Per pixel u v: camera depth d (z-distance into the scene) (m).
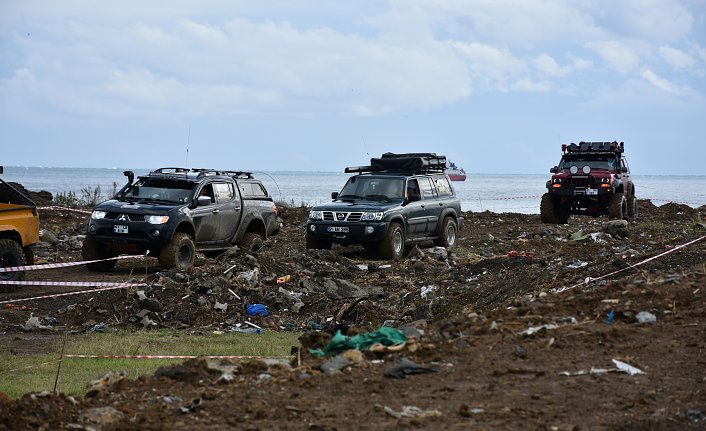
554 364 13.47
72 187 178.12
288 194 153.50
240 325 24.62
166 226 30.52
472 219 57.38
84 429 10.94
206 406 11.77
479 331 15.60
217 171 35.19
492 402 11.75
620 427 10.72
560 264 27.44
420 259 35.38
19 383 16.41
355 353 14.00
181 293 25.75
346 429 10.77
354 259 36.09
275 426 10.95
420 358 14.05
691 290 17.64
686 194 181.00
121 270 32.06
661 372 12.98
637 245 30.56
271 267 29.56
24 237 28.23
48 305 25.70
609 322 16.12
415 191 38.31
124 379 13.12
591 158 56.53
